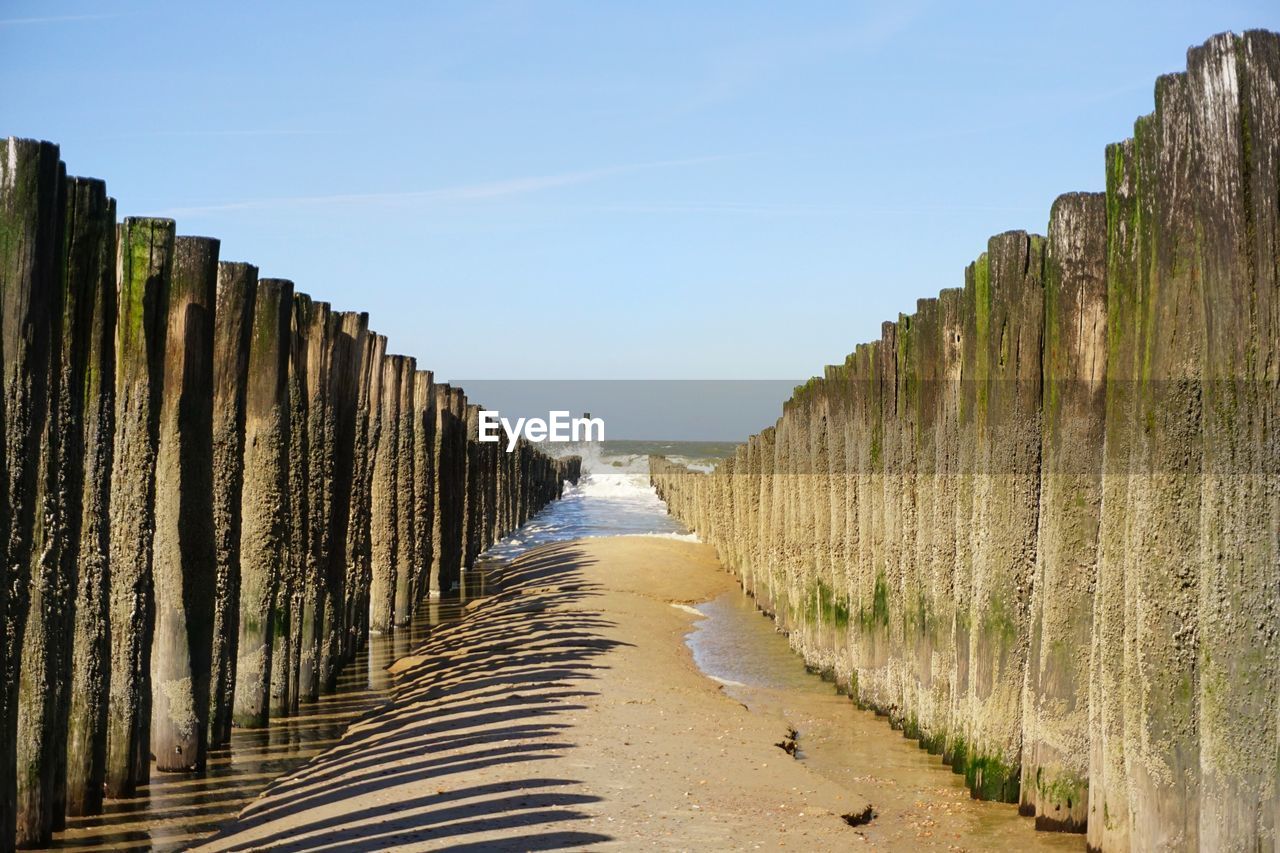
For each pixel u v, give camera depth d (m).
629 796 9.51
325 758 11.52
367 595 19.23
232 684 12.10
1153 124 7.04
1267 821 6.36
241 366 11.85
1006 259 9.79
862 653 14.74
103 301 9.49
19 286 7.70
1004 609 9.90
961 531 10.95
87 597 9.61
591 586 26.19
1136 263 7.42
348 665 17.69
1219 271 6.44
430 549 24.94
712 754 11.19
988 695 10.05
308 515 14.62
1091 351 8.67
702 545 36.25
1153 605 7.00
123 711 10.22
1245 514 6.38
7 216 7.66
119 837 9.11
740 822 8.98
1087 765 9.00
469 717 12.47
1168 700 6.95
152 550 10.38
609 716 12.55
